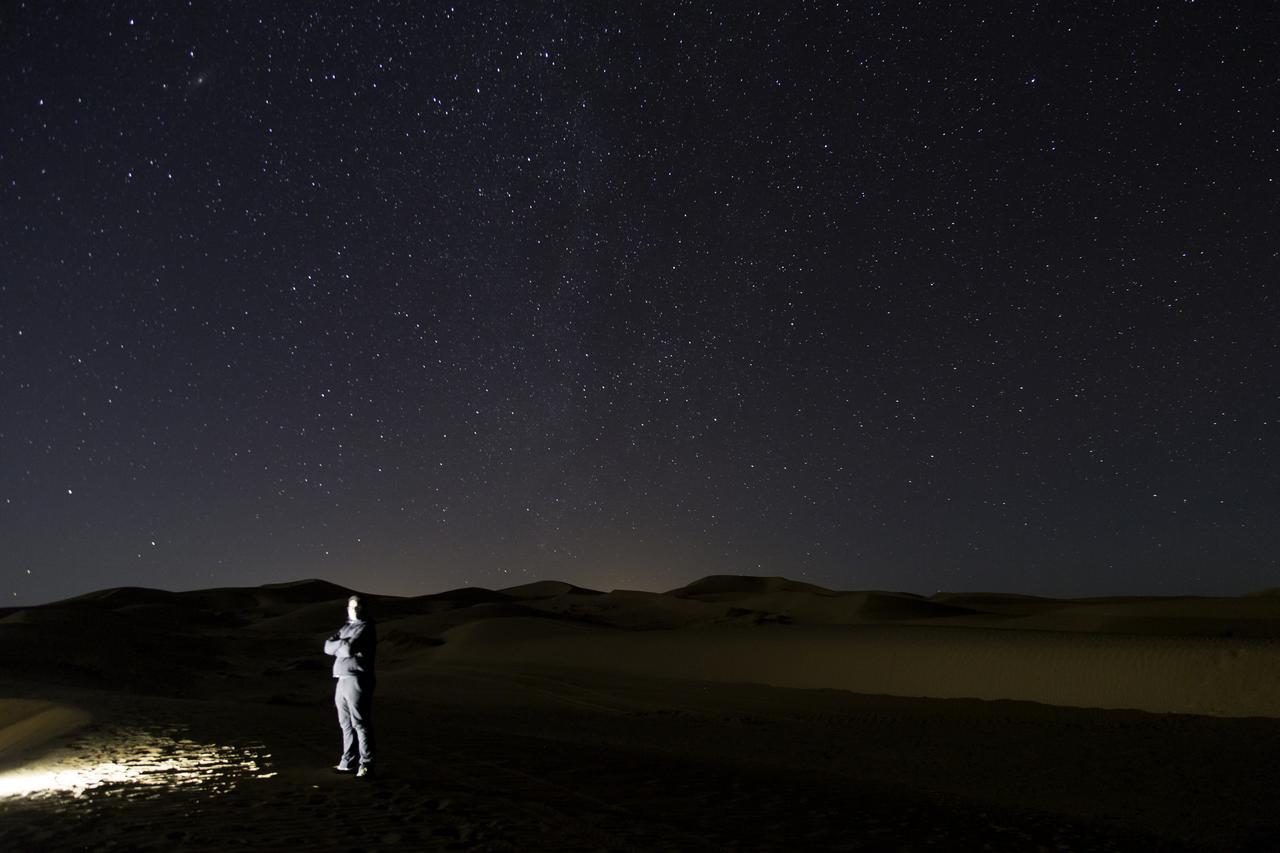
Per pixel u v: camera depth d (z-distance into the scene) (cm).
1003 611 9481
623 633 5731
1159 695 2742
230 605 12862
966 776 1794
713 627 5519
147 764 1232
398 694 3931
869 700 3262
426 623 9375
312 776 1079
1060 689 2983
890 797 1209
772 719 2828
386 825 812
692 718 2877
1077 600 12156
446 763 1211
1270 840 1309
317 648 7481
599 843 779
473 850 732
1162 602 8112
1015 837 984
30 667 4262
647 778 1167
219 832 789
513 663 5291
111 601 12088
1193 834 1322
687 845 793
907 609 9794
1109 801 1561
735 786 1156
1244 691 2583
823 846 838
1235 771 1823
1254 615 6488
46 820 864
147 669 4881
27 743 1631
